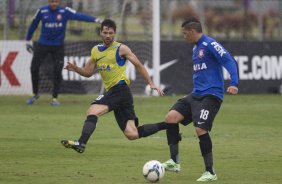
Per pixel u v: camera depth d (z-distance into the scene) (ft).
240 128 157.69
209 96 97.60
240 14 323.78
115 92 104.83
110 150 125.49
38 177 98.12
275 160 114.83
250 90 243.19
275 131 152.97
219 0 340.39
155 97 229.86
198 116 97.14
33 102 206.59
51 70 231.09
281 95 239.71
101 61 105.70
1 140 136.67
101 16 262.26
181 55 238.68
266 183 94.12
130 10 299.38
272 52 245.45
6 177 97.91
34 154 120.16
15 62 227.81
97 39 240.53
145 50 236.63
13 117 174.60
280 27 288.92
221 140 139.33
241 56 242.99
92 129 100.63
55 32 198.08
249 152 123.85
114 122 167.94
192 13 332.60
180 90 238.27
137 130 105.70
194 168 107.55
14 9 245.65
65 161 113.09
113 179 97.04
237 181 95.71
